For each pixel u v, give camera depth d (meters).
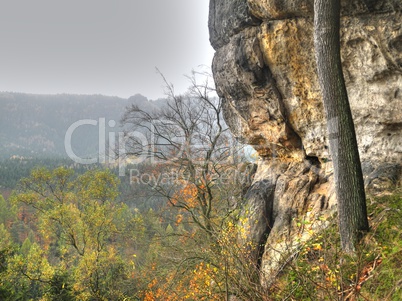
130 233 19.08
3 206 57.16
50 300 17.09
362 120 7.61
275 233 8.44
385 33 6.42
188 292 8.12
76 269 18.06
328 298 4.43
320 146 8.76
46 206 19.95
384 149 7.35
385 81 6.95
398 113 6.91
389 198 6.16
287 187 9.19
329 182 8.48
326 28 5.57
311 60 7.94
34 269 17.47
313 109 8.51
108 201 20.09
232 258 5.65
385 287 4.26
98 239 19.08
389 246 4.91
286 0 7.45
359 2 6.57
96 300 18.22
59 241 32.78
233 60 9.27
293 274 5.35
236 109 10.38
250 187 10.73
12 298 16.67
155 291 13.52
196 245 11.57
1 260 17.05
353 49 7.10
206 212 12.52
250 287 5.12
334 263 5.15
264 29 8.23
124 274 18.64
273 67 8.59
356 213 5.45
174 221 14.79
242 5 8.52
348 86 7.60
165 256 11.69
